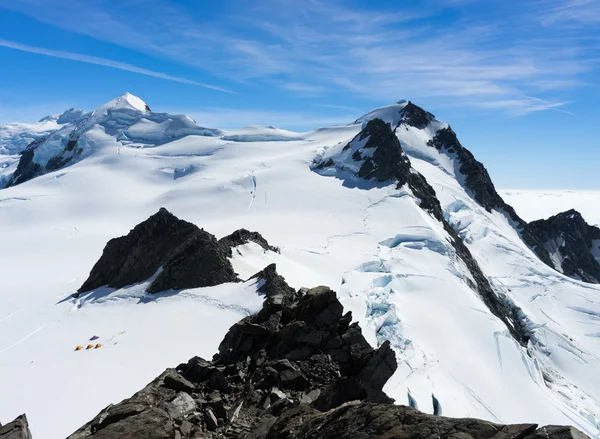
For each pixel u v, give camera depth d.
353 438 8.77
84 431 12.15
